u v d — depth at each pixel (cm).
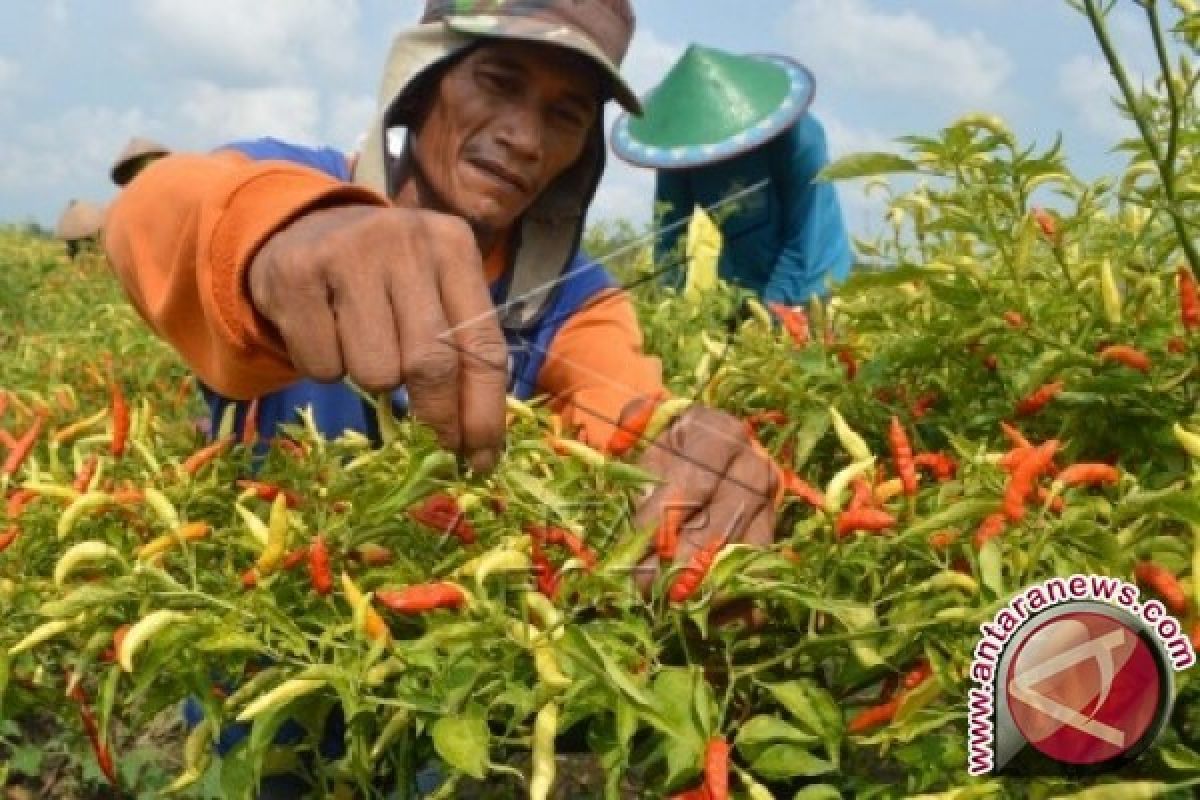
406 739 163
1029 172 213
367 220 154
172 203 197
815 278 496
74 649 184
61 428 303
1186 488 179
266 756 185
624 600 161
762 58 510
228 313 171
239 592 170
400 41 270
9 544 185
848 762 186
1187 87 191
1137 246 212
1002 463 176
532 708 150
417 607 157
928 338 226
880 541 174
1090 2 175
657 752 154
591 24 269
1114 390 201
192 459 200
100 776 412
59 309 1022
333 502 187
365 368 152
